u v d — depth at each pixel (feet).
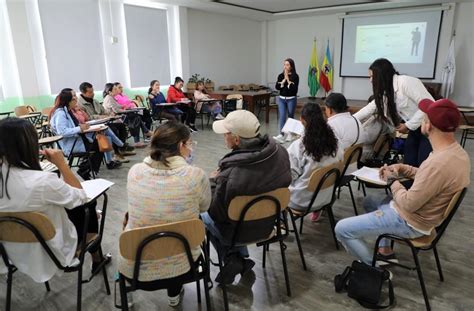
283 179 5.71
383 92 8.71
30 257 5.04
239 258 6.43
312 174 6.79
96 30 21.43
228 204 5.45
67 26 19.94
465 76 25.79
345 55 30.19
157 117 20.80
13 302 6.31
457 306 6.06
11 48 17.75
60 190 4.89
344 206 10.31
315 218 9.33
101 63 22.02
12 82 18.08
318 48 32.04
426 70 26.71
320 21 31.42
